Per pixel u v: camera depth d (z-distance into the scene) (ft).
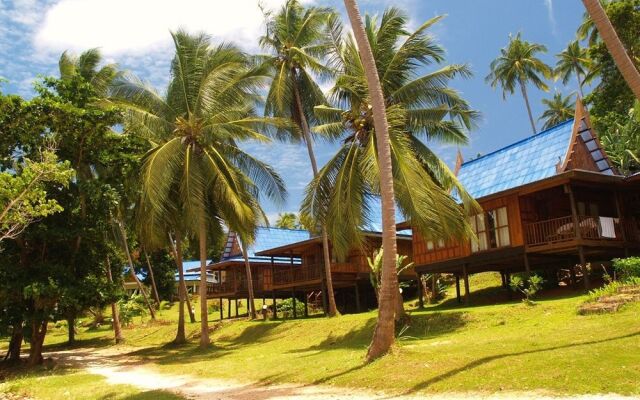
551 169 72.23
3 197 52.54
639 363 29.89
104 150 72.69
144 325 131.44
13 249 70.13
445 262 80.94
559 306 55.62
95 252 76.95
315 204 66.28
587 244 64.28
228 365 57.52
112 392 44.88
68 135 68.80
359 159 63.41
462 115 67.15
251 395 38.29
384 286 41.78
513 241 71.56
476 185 84.02
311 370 44.47
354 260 104.94
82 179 72.59
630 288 51.93
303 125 91.35
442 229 59.47
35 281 64.69
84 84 71.72
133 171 76.43
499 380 30.86
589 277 79.41
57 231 66.90
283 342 75.61
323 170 66.08
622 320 43.62
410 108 67.36
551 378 29.53
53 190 69.00
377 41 68.33
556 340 40.32
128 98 82.02
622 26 106.83
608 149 117.08
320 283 105.29
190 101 81.61
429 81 66.23
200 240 81.00
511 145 84.53
